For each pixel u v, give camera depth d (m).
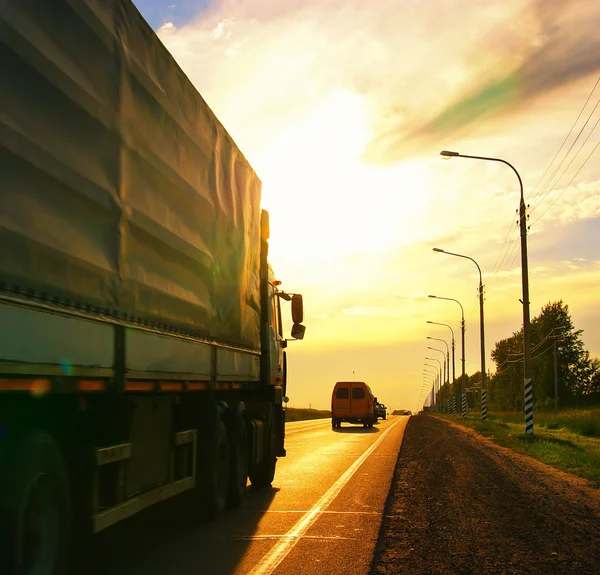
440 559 7.48
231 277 10.70
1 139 4.64
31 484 4.85
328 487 13.48
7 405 4.93
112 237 6.38
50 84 5.29
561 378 105.00
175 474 8.38
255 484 13.35
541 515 10.38
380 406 82.31
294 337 14.71
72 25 5.66
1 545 4.52
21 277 4.84
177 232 8.18
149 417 7.43
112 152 6.40
